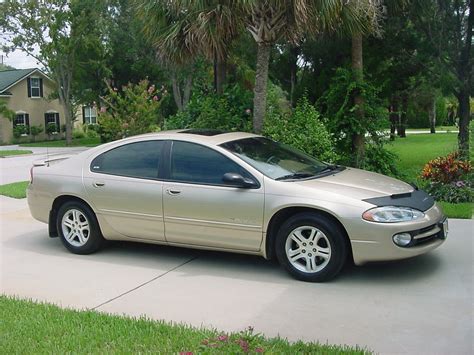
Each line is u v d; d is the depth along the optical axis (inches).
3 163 895.1
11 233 321.4
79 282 228.5
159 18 398.0
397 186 235.5
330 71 527.8
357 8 365.7
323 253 216.8
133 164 258.5
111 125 646.5
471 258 243.1
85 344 157.8
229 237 234.8
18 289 220.7
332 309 190.2
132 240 263.0
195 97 477.1
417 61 553.9
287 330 173.0
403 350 155.9
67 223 274.4
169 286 220.5
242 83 607.2
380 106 466.6
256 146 255.9
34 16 1414.9
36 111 1726.1
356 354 147.9
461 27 527.2
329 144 390.9
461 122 546.6
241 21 376.2
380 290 207.5
